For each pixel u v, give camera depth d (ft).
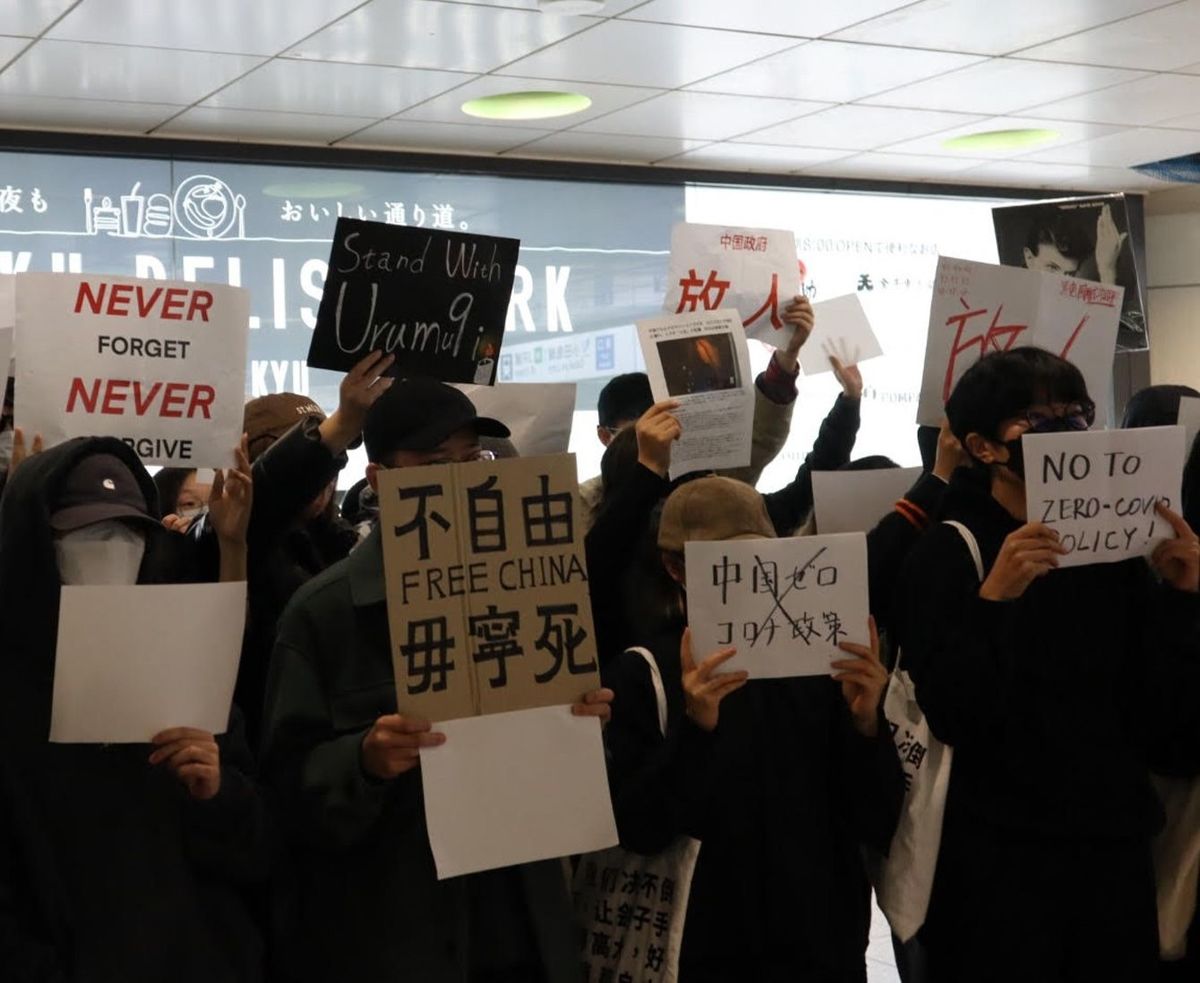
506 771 6.37
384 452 6.95
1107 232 11.34
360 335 7.82
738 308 9.96
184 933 6.13
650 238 23.65
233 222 20.17
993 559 7.44
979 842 7.38
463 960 6.52
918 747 7.42
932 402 9.07
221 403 7.51
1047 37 17.21
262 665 7.81
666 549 7.29
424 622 6.35
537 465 6.56
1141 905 7.41
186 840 6.23
